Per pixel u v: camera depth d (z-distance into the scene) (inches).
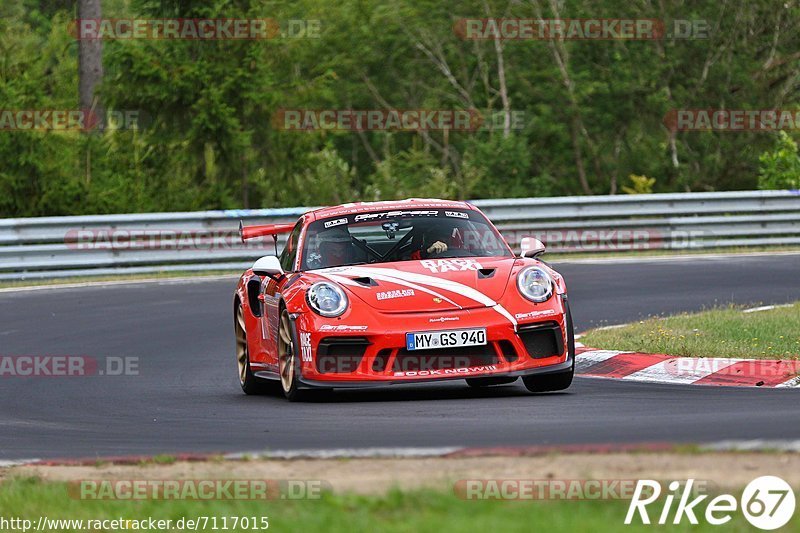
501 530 571.8
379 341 1151.6
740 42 5393.7
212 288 2497.5
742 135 5319.9
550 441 861.2
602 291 2271.2
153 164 3973.9
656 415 998.4
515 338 1160.8
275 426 1049.5
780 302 2016.5
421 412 1085.1
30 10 6791.3
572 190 5280.5
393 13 5723.4
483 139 5265.8
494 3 5462.6
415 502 641.6
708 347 1403.8
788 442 776.3
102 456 932.0
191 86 3949.3
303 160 4269.2
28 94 3602.4
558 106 5265.8
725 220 3046.3
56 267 2706.7
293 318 1197.1
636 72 5275.6
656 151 5300.2
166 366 1622.8
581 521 588.4
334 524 607.2
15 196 3486.7
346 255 1293.1
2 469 881.5
